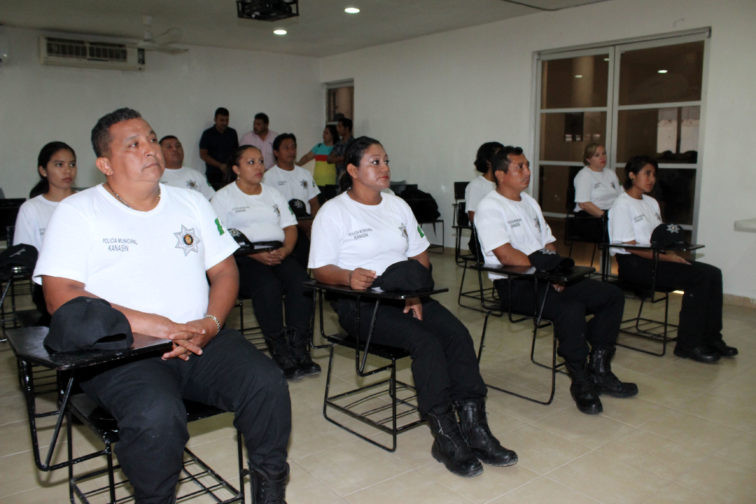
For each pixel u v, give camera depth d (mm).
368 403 2928
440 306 2549
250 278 3270
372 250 2570
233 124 8336
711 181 5023
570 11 5875
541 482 2180
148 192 1810
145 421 1504
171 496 1579
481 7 5875
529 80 6340
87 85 7176
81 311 1492
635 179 3740
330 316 4496
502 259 2867
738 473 2236
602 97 5824
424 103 7523
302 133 9008
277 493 1747
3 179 6773
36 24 6543
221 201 3514
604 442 2494
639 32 5367
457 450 2246
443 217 7488
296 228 3672
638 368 3387
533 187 6531
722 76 4879
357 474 2252
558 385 3148
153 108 7672
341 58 8641
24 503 2045
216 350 1802
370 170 2531
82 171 7266
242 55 8281
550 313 2807
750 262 4828
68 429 1979
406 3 5703
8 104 6719
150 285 1779
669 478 2201
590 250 6148
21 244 2811
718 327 3553
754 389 3072
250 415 1708
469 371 2344
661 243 3416
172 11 5969
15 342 1613
